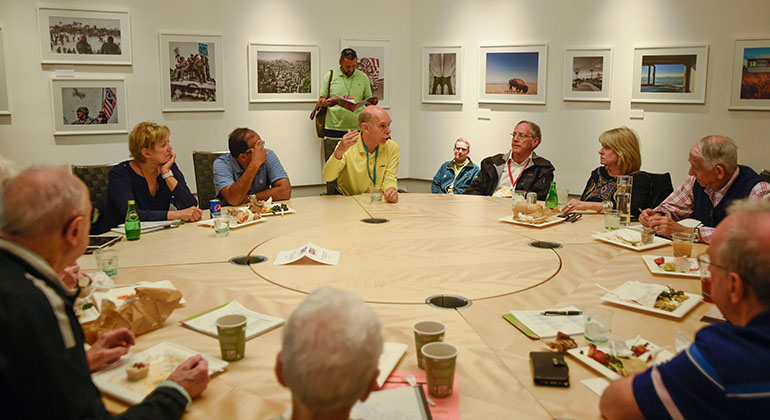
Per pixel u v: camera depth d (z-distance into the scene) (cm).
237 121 605
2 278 119
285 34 610
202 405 133
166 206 353
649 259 246
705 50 536
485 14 620
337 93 604
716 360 112
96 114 549
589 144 596
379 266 240
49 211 129
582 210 358
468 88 640
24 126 527
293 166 635
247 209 330
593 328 160
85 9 532
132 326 171
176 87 574
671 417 114
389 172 438
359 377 94
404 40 658
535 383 141
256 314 187
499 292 208
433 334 146
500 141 634
